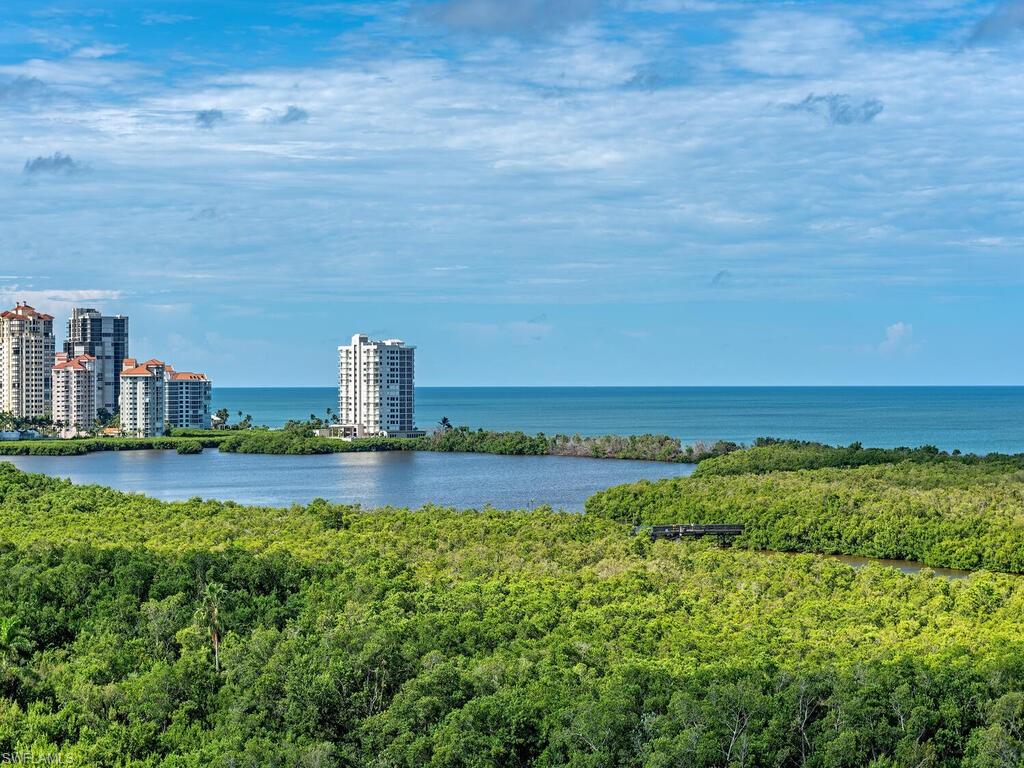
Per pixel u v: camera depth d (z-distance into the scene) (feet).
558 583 548.72
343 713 391.86
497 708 370.12
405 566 586.04
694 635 461.78
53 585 514.68
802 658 433.07
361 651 409.49
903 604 532.32
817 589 568.82
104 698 403.13
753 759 353.51
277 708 394.93
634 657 426.10
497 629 450.71
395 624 448.24
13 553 574.15
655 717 363.56
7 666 425.69
